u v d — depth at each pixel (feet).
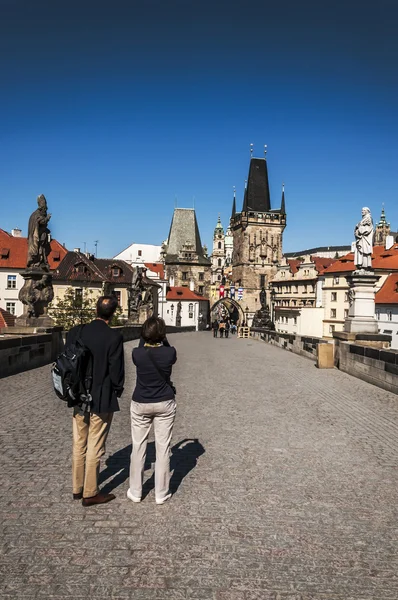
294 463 21.43
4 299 241.35
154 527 15.12
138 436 17.12
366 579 12.63
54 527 14.94
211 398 36.78
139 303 142.92
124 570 12.78
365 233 57.57
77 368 16.25
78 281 226.99
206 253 425.28
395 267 227.20
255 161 376.48
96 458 16.57
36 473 19.24
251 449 23.41
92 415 16.58
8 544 13.88
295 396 38.06
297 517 16.05
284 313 290.15
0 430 25.36
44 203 57.52
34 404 31.96
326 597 11.86
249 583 12.35
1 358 43.16
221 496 17.62
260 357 71.87
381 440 25.26
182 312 339.36
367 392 40.40
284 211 373.20
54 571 12.66
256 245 370.32
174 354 17.15
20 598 11.59
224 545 14.15
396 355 39.65
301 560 13.46
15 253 246.27
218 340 130.11
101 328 17.06
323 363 56.85
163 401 16.88
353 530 15.23
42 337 52.42
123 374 17.01
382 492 18.26
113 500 17.08
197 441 24.72
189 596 11.79
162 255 399.03
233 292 362.33
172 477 19.45
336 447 23.91
